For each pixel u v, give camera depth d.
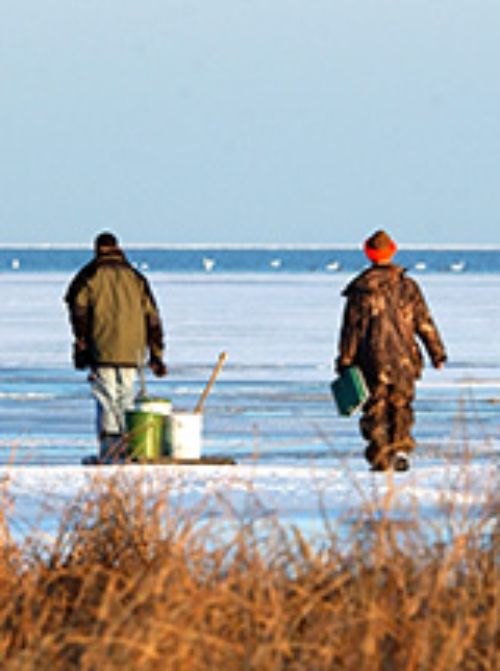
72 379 106.62
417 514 28.11
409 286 56.94
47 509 32.47
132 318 59.84
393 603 24.17
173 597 23.77
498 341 156.25
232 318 193.50
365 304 56.62
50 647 23.28
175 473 48.09
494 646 23.38
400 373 56.00
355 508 35.97
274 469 51.38
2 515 30.41
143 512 29.98
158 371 61.25
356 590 24.44
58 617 25.14
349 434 73.81
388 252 57.53
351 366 56.50
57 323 179.50
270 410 85.81
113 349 59.53
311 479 47.53
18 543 32.00
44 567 28.56
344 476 49.44
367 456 55.88
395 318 56.53
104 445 57.94
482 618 23.86
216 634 23.17
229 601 23.95
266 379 107.38
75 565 28.61
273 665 22.33
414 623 23.48
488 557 25.72
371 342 56.22
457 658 22.55
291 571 26.17
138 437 55.81
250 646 22.73
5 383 102.81
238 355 132.12
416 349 56.75
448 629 23.22
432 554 25.42
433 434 73.56
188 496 41.62
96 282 59.88
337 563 25.44
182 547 26.81
